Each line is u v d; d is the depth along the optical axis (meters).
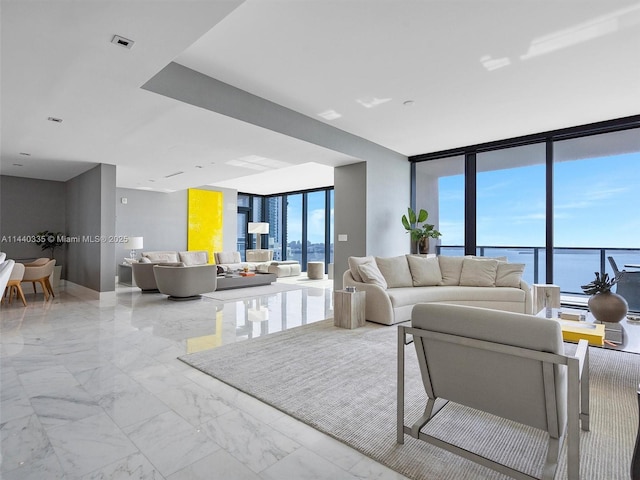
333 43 3.04
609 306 2.87
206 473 1.55
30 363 2.89
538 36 2.94
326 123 5.11
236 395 2.34
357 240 6.15
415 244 7.15
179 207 9.98
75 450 1.71
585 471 1.56
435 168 7.23
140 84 3.07
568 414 1.34
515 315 1.40
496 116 4.82
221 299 6.04
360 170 6.10
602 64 3.40
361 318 4.19
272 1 2.49
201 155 5.55
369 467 1.61
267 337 3.69
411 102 4.34
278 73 3.60
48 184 7.62
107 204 6.10
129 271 7.55
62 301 5.73
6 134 4.45
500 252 6.66
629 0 2.49
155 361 2.96
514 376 1.45
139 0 2.00
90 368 2.79
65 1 2.00
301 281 8.81
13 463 1.61
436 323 1.59
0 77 2.94
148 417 2.04
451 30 2.85
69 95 3.30
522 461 1.64
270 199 12.44
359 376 2.65
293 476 1.54
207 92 3.64
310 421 1.99
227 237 11.06
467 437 1.85
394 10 2.59
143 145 4.96
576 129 5.24
